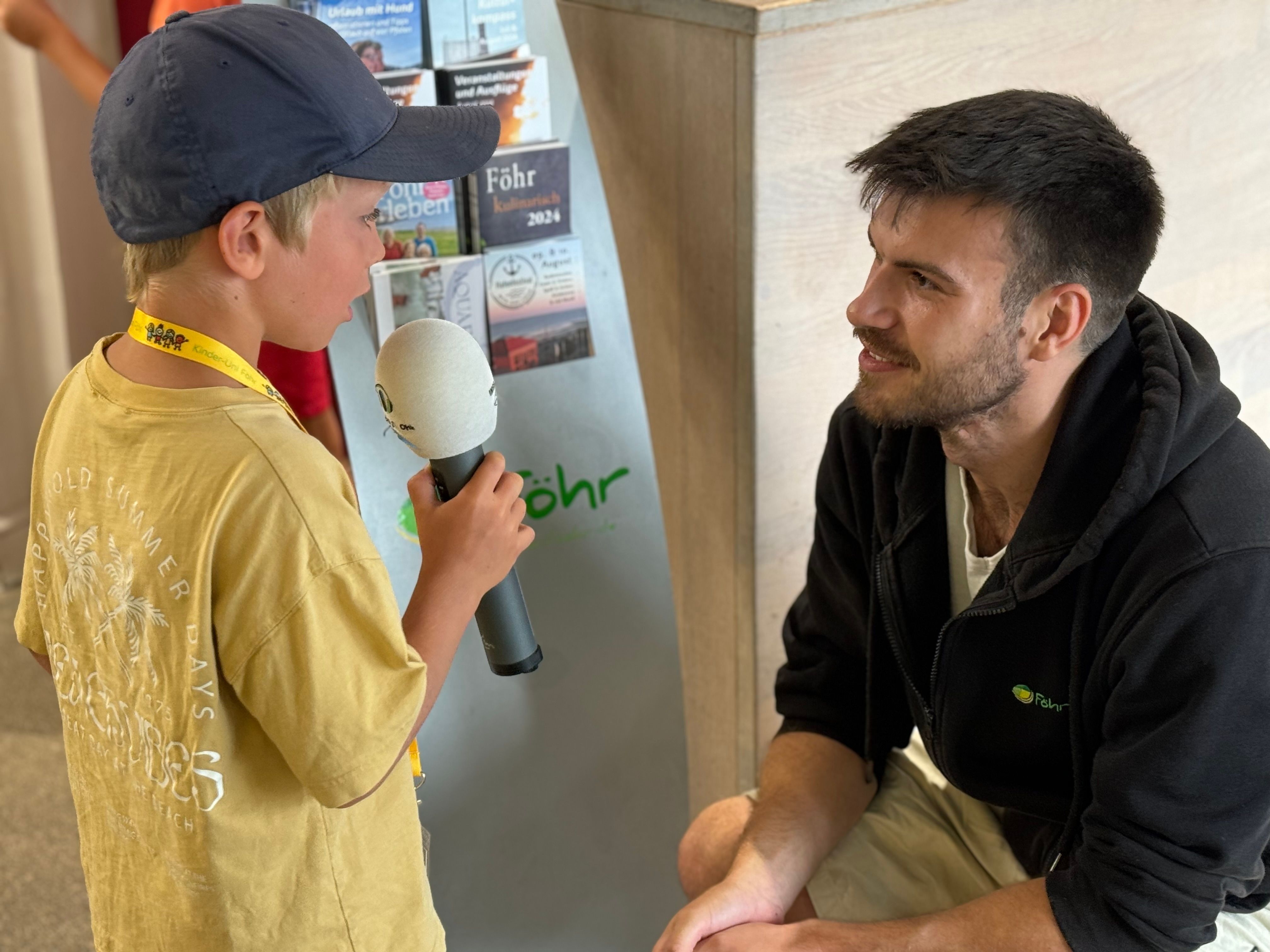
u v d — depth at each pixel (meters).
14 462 2.77
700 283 1.76
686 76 1.63
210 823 0.99
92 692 1.08
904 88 1.65
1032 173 1.12
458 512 1.08
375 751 0.95
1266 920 1.39
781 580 1.92
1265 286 2.17
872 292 1.22
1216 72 1.93
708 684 2.11
